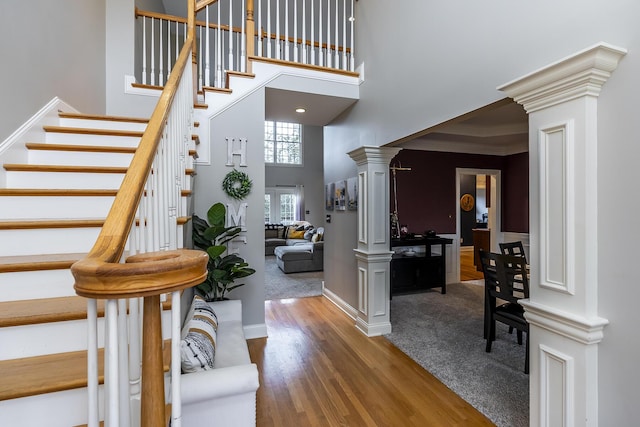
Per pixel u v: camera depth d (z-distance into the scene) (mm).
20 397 974
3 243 1534
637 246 1201
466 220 9906
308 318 3809
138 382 946
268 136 10719
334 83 3490
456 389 2270
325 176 4812
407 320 3705
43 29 2355
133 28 3613
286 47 3363
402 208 5168
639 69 1187
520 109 3615
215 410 1420
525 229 5293
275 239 9219
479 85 1912
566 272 1368
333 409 2057
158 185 1228
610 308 1278
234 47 5477
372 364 2650
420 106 2473
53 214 1823
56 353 1196
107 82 3514
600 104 1295
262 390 2281
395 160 5141
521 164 5371
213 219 2826
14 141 2010
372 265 3283
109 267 566
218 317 2549
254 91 3242
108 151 2318
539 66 1556
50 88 2459
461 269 6793
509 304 2852
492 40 1821
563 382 1387
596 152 1304
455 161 5457
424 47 2420
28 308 1243
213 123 3145
